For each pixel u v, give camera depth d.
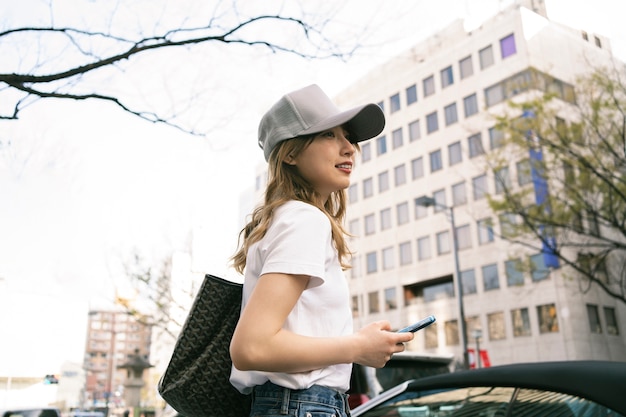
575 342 30.52
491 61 36.91
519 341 33.22
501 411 2.30
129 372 78.19
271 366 1.18
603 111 14.27
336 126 1.49
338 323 1.36
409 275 40.47
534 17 33.56
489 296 35.12
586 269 18.42
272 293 1.21
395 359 6.06
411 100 42.78
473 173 36.97
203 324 1.50
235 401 1.46
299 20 4.98
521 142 15.42
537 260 31.84
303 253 1.25
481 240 35.94
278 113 1.52
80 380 59.41
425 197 27.17
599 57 15.38
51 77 4.67
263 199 1.54
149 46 4.84
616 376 2.05
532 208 15.46
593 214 14.62
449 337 37.22
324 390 1.31
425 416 2.62
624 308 32.34
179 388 1.46
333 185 1.48
